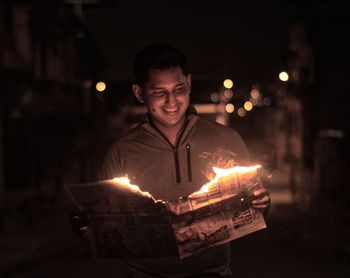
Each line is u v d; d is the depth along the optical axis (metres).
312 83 27.41
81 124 28.73
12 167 20.03
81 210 2.89
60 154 22.44
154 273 3.09
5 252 10.72
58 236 11.86
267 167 2.97
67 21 26.62
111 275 9.20
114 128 37.56
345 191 15.75
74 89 30.56
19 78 17.12
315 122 27.55
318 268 9.59
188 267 3.07
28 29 21.16
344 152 16.94
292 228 12.16
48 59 25.23
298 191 21.50
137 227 2.88
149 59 2.94
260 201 2.90
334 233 11.57
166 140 3.07
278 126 40.00
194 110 3.14
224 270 3.13
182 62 2.97
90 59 26.34
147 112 3.18
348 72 27.42
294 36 30.75
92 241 2.92
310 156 26.56
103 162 3.20
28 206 13.70
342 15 27.09
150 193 3.10
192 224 2.86
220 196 2.88
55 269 9.70
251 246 11.02
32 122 21.70
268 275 9.16
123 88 37.19
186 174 3.09
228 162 3.06
